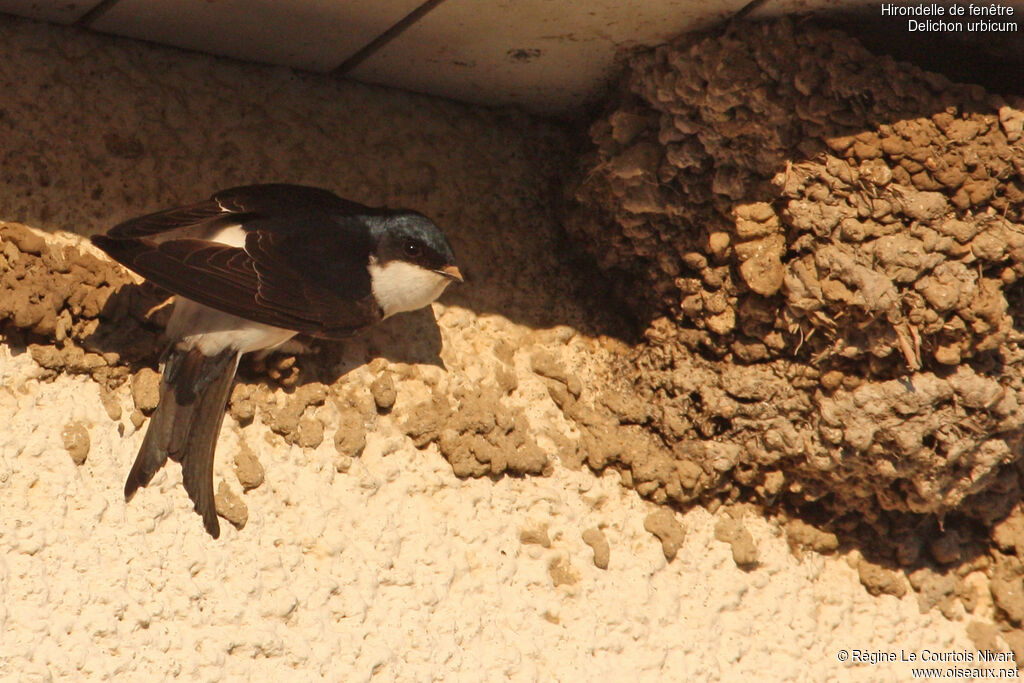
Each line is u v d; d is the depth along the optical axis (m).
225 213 7.12
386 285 7.53
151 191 7.73
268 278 6.95
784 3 7.86
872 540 9.20
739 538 8.78
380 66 8.50
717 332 8.58
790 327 8.24
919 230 8.00
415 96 8.92
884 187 8.02
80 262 7.26
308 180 8.29
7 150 7.36
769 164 8.16
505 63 8.46
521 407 8.50
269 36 8.02
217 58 8.28
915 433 8.21
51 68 7.66
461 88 8.86
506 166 9.09
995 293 8.02
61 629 6.59
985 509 9.31
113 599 6.75
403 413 8.04
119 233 6.59
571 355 8.88
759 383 8.52
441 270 7.63
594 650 8.04
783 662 8.57
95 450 7.02
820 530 9.07
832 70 8.03
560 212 9.15
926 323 8.00
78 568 6.74
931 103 8.12
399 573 7.62
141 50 8.02
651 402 8.88
